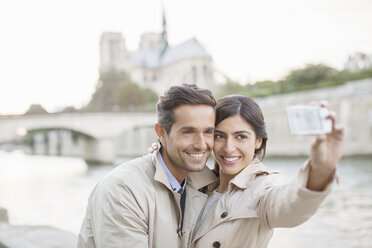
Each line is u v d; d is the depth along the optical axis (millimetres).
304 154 30328
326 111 1139
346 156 27297
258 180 1786
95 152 37906
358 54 62000
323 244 7320
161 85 83250
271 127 33156
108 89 71312
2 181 23672
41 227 5426
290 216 1352
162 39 91125
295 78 42406
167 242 1805
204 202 2000
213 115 1761
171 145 1772
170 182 1888
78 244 1910
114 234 1685
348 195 13078
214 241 1738
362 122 26984
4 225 5617
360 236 7879
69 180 23141
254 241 1665
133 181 1776
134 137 51125
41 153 73938
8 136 30703
